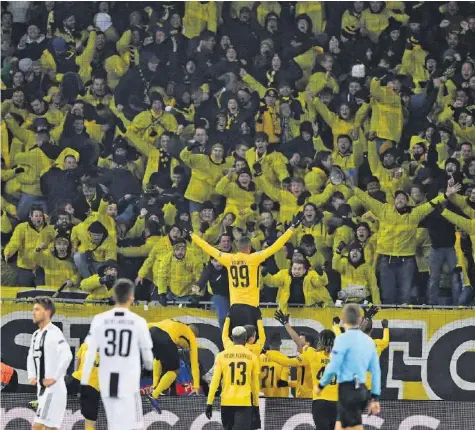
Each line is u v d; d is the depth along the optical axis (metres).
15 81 66.00
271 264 58.66
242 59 67.12
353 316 38.56
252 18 67.94
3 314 55.88
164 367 49.44
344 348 37.97
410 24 67.44
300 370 49.41
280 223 60.97
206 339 56.06
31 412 50.94
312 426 49.22
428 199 61.28
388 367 54.75
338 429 38.25
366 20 67.44
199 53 67.19
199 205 61.91
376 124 64.06
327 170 62.47
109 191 62.41
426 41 66.81
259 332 48.66
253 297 49.28
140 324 35.12
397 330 54.88
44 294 58.34
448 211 58.97
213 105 65.62
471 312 54.72
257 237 60.19
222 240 58.19
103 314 35.22
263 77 66.56
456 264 58.56
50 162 63.22
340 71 66.31
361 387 37.88
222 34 67.81
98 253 59.72
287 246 59.00
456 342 54.59
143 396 50.09
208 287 57.16
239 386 43.47
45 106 65.50
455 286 58.44
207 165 62.66
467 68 65.81
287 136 64.56
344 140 63.12
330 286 57.78
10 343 55.66
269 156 63.19
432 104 64.94
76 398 51.12
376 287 58.12
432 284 58.59
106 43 67.31
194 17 67.94
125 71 66.44
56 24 67.69
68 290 58.69
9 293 58.25
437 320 54.72
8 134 64.00
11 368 52.84
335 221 60.19
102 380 34.78
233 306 49.06
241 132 64.50
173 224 61.00
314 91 65.69
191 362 50.50
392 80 65.31
